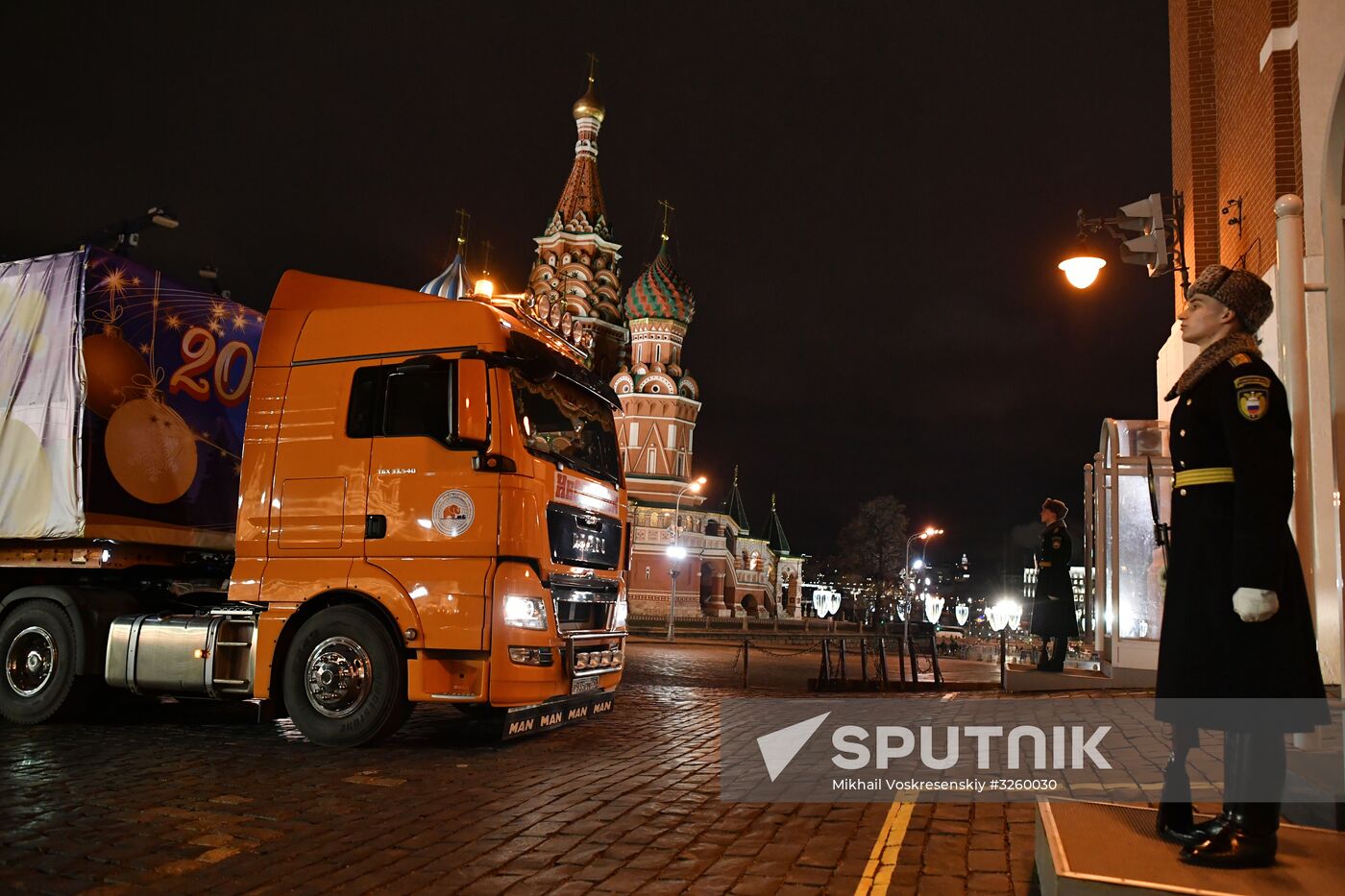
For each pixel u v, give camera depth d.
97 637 9.48
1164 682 3.58
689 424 74.88
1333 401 5.12
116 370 9.56
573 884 4.52
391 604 8.28
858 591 87.31
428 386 8.62
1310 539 6.10
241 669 8.92
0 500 9.36
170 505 10.03
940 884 4.31
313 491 8.75
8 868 4.85
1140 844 3.58
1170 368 14.27
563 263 72.56
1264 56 11.25
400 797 6.41
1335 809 4.53
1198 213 13.81
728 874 4.62
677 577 69.62
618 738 9.14
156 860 4.99
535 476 8.54
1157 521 4.05
